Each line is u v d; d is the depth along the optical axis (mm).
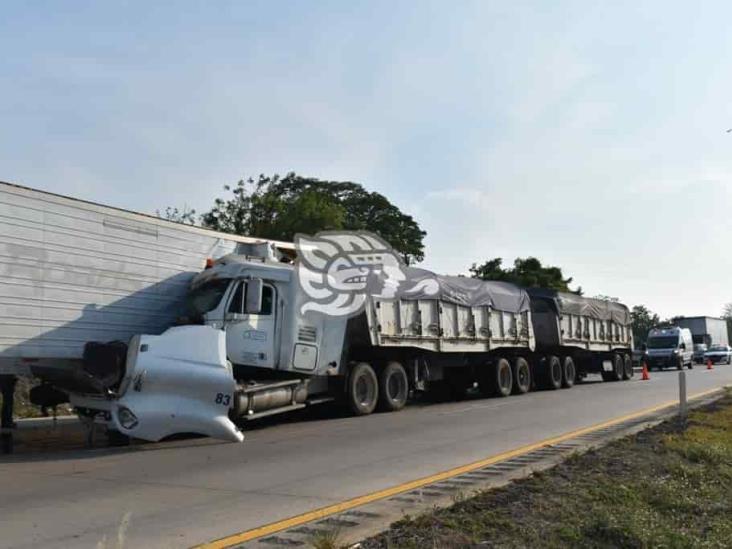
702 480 8508
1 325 10734
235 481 8625
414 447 11328
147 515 6926
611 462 9359
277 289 14391
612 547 5930
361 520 6750
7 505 7363
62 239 11672
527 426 14062
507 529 6254
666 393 22703
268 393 13641
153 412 11164
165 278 13625
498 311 22281
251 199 42500
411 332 18016
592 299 29297
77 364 11797
